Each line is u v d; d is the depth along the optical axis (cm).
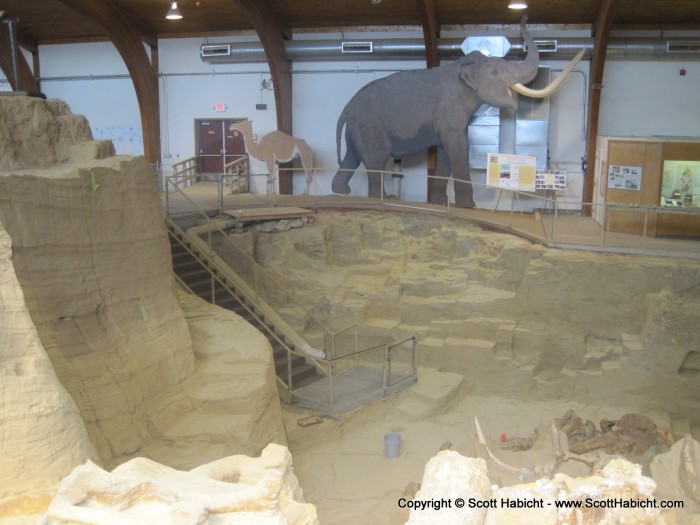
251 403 840
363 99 1686
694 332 1176
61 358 669
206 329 993
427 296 1397
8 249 521
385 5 1703
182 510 349
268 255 1431
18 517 441
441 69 1620
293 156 1791
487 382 1298
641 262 1237
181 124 2009
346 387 1189
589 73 1689
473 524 347
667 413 1213
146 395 765
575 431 1069
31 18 1917
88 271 731
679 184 1404
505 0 1609
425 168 1800
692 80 1666
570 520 396
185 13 1822
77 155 836
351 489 937
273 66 1798
